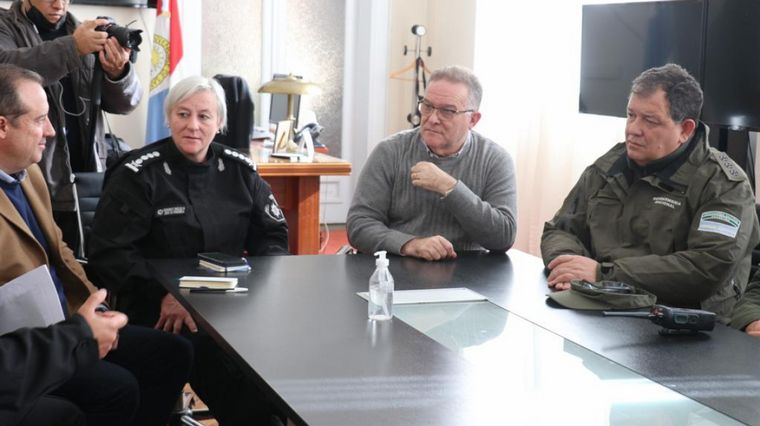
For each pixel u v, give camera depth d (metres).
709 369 1.77
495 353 1.84
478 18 6.28
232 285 2.35
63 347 1.88
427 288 2.42
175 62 5.44
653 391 1.63
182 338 2.69
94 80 3.63
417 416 1.48
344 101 7.14
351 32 7.08
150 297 2.80
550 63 5.62
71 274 2.59
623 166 2.67
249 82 6.86
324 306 2.20
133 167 2.84
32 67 3.33
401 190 3.07
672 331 2.01
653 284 2.38
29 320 2.09
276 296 2.29
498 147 3.11
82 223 3.56
